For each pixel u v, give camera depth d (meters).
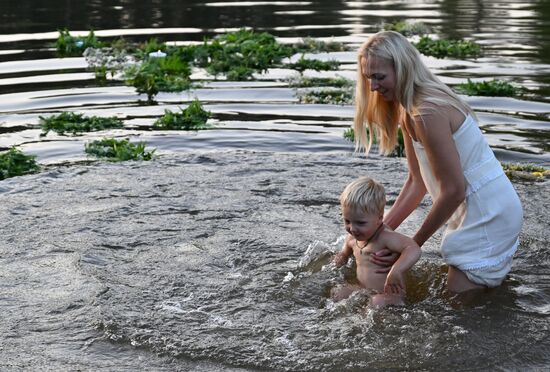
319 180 8.43
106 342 5.14
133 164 8.95
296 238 6.86
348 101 11.84
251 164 8.95
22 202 7.67
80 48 15.30
